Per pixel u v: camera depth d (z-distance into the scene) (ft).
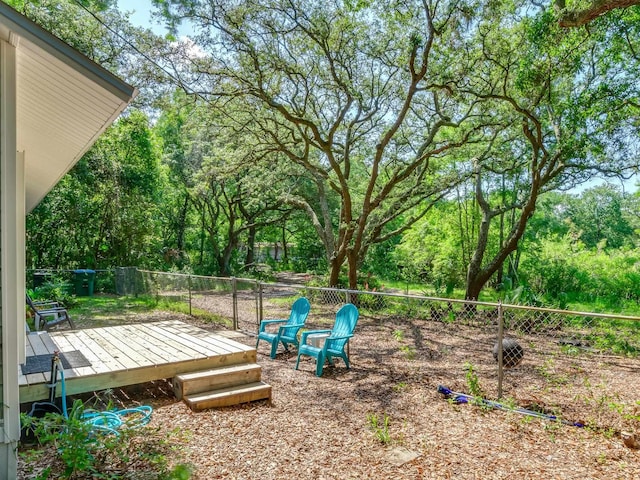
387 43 37.40
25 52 9.82
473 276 45.37
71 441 9.83
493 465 10.98
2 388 9.50
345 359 20.94
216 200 81.82
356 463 11.05
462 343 27.89
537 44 28.99
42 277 48.73
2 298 9.53
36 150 18.63
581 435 12.97
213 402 14.82
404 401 16.17
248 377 16.53
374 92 44.06
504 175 58.90
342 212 47.67
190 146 77.00
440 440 12.56
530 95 35.24
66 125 14.12
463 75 34.68
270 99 37.40
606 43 30.78
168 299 42.01
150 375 15.34
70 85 10.69
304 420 14.07
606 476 10.39
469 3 30.94
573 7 22.44
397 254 74.95
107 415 12.73
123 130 55.26
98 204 57.52
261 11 33.83
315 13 35.14
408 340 28.68
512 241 43.21
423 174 48.32
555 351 26.20
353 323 21.07
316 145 42.29
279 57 36.78
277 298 48.91
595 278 59.00
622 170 38.09
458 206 61.72
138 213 59.77
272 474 10.41
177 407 14.78
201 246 88.02
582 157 35.14
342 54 39.24
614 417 14.69
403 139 49.57
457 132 44.09
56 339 19.88
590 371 21.52
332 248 53.93
